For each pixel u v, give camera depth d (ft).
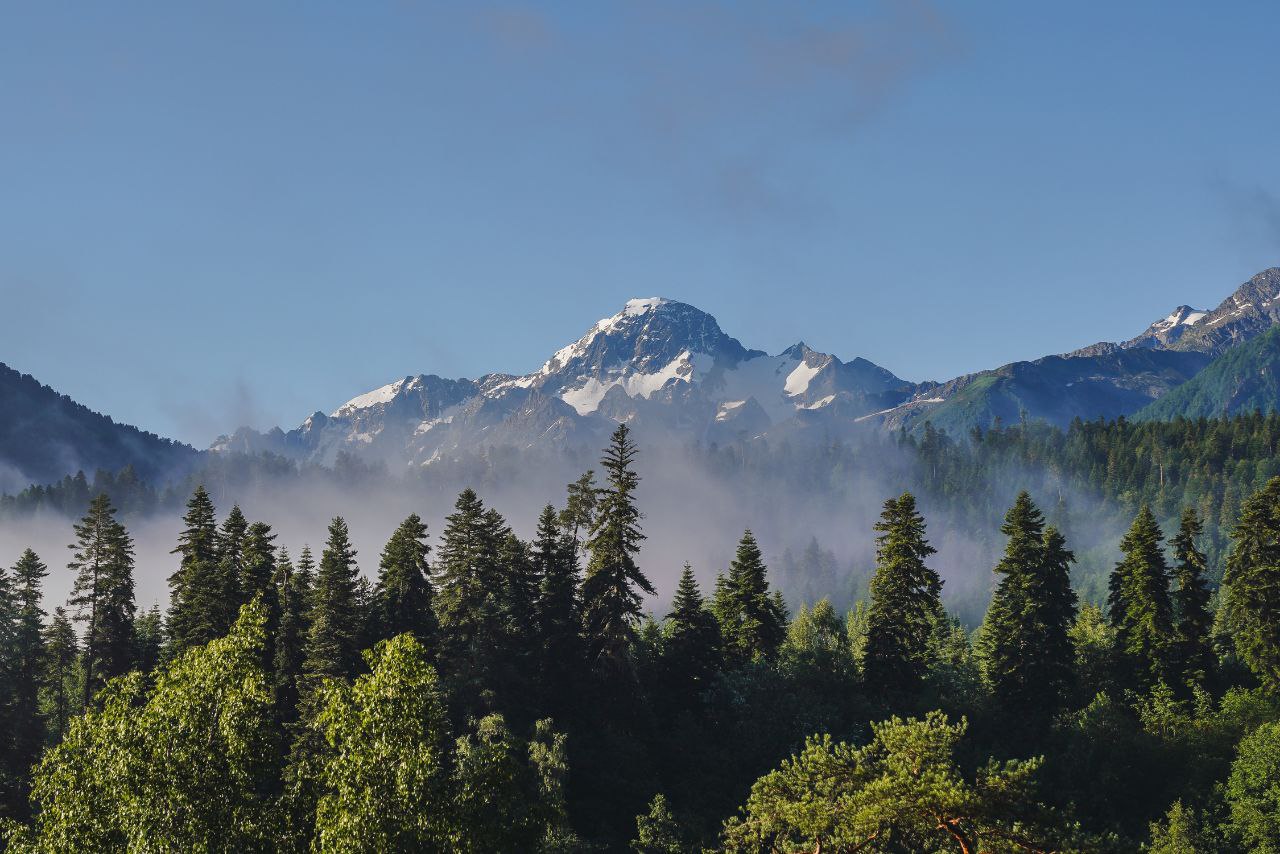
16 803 215.92
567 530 264.31
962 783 100.63
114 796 89.25
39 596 265.13
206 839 89.40
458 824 90.99
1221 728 229.25
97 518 264.72
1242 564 259.19
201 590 255.91
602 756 230.07
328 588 237.45
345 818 87.45
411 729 91.40
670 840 198.08
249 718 95.50
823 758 110.42
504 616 249.34
